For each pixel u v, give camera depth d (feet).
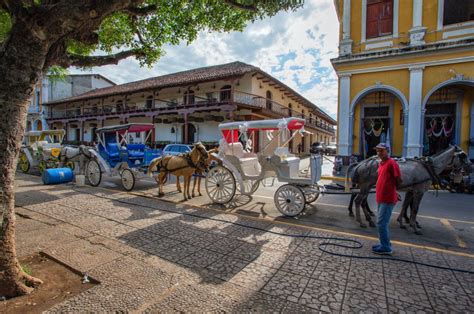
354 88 45.29
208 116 75.36
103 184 35.01
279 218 20.86
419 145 40.27
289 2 14.60
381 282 11.25
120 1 9.48
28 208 22.17
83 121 97.96
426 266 12.72
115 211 21.74
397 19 41.83
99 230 17.20
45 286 10.59
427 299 10.05
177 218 20.12
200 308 9.28
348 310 9.34
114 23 23.34
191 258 13.34
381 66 42.70
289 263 12.93
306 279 11.44
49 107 117.50
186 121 70.18
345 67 45.52
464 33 37.58
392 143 45.24
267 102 79.46
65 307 9.18
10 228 9.84
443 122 42.57
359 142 47.26
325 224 19.67
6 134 9.36
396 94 42.09
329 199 28.58
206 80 66.90
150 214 21.07
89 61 18.93
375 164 18.90
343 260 13.30
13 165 9.80
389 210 13.92
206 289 10.50
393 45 42.27
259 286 10.82
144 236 16.29
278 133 24.79
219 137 76.07
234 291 10.42
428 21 39.78
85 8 9.04
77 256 13.24
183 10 23.20
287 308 9.40
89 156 35.04
